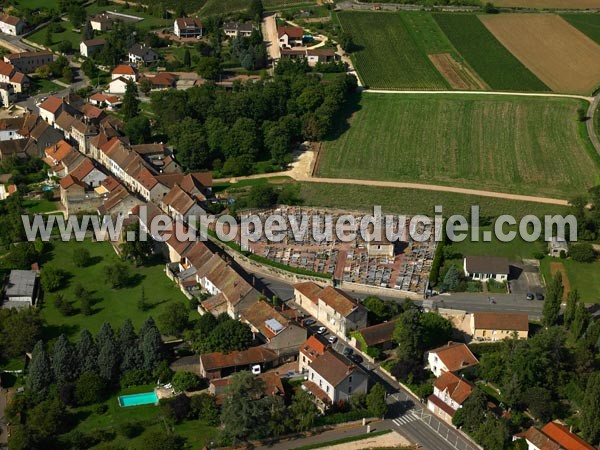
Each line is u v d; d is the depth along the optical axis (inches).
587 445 7765.8
